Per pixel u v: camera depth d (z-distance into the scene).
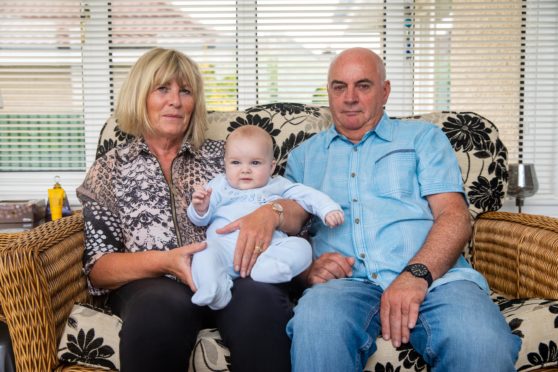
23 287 1.24
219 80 2.56
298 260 1.35
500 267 1.67
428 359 1.21
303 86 2.57
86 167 2.58
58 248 1.38
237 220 1.41
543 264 1.45
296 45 2.55
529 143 2.59
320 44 2.56
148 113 1.55
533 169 2.23
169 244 1.47
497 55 2.56
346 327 1.18
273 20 2.59
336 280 1.41
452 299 1.23
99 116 2.55
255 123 1.87
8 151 2.57
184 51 2.53
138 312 1.17
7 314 1.25
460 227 1.44
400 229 1.49
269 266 1.29
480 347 1.12
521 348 1.21
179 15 2.51
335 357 1.14
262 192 1.54
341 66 1.61
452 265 1.39
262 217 1.40
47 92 2.50
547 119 2.60
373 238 1.49
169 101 1.53
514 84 2.56
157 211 1.48
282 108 1.91
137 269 1.34
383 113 1.69
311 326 1.17
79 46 2.50
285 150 1.85
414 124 1.65
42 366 1.27
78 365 1.25
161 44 2.52
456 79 2.56
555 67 2.56
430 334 1.21
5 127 2.52
